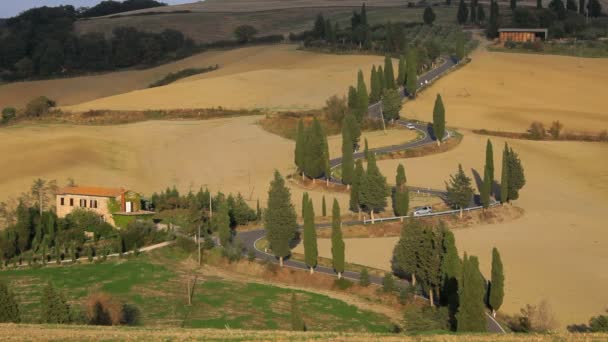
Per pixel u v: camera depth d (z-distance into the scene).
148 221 154.88
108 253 143.25
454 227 159.00
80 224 152.38
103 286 125.69
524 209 172.00
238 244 144.00
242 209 163.12
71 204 162.00
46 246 145.75
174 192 175.25
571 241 149.88
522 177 171.88
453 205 168.00
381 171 194.00
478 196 178.50
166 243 147.50
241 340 84.44
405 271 124.12
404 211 161.50
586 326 111.06
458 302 106.88
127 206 161.62
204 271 136.75
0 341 83.94
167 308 115.94
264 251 145.50
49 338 85.38
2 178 187.00
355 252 143.88
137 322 109.69
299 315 103.56
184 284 127.56
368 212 167.12
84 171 195.25
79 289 124.19
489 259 138.50
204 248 144.12
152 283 127.38
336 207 130.50
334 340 83.88
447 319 107.25
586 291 124.00
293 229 136.88
